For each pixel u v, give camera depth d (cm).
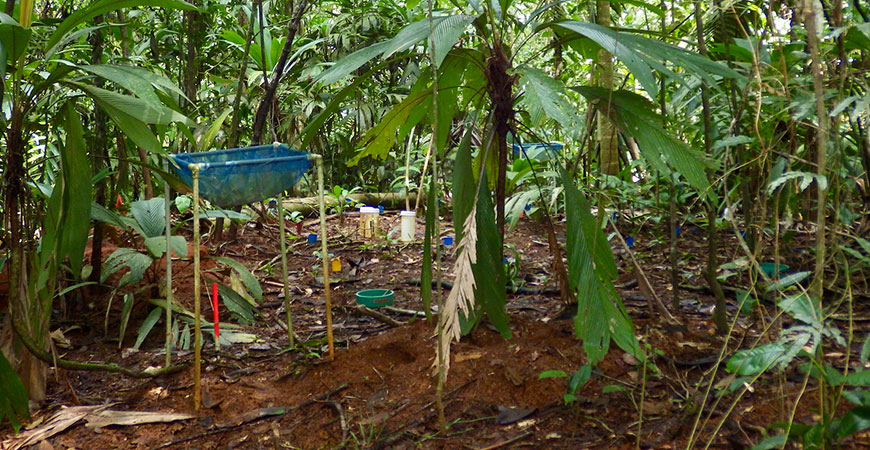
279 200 253
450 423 189
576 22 212
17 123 214
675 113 266
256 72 454
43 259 215
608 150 388
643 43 192
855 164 209
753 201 252
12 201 216
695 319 258
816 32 133
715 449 166
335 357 237
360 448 180
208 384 223
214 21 496
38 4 380
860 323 235
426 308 240
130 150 334
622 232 404
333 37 513
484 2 230
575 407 191
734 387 154
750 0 223
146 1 213
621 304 204
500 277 235
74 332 279
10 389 191
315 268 374
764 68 175
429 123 268
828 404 148
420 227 486
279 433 192
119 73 208
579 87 220
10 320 218
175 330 264
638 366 204
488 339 238
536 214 448
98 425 198
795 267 289
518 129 252
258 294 285
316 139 558
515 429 184
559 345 226
